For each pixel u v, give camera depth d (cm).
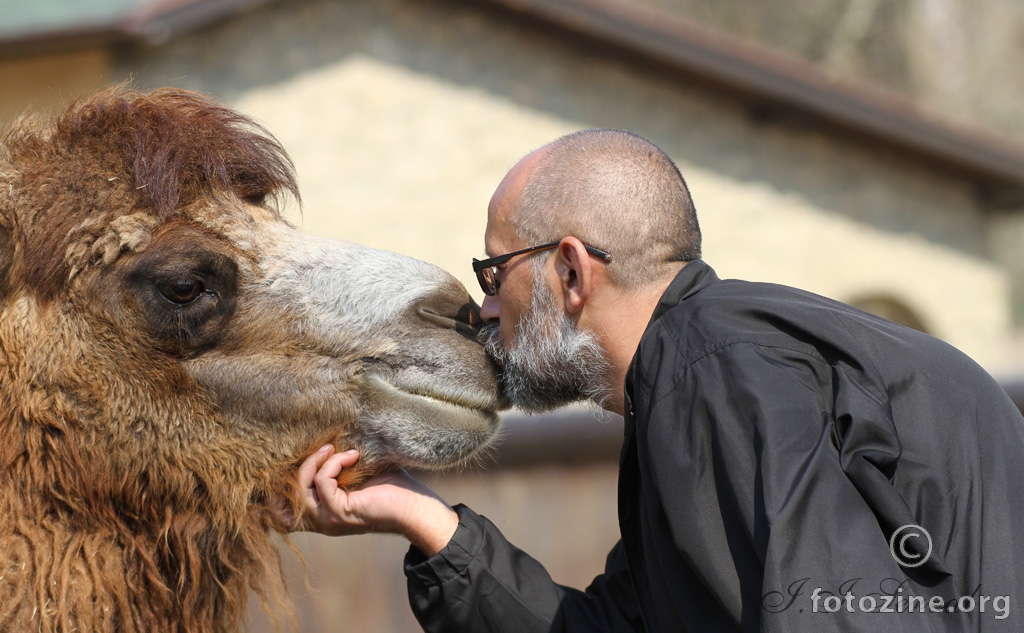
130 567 655
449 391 686
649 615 591
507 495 1270
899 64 5931
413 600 667
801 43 5894
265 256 704
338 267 715
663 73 2572
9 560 618
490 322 699
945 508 488
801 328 512
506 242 649
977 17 6106
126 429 651
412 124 2470
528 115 2517
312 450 687
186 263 659
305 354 690
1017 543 486
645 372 532
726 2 5831
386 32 2481
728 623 487
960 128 2592
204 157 698
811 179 2645
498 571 661
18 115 770
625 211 612
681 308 549
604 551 1261
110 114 699
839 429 478
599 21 2438
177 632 669
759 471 466
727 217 2605
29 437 639
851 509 451
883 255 2666
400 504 661
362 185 2439
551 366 637
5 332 646
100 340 651
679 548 486
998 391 541
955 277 2703
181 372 665
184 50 2369
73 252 650
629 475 580
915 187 2698
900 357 530
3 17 2319
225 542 686
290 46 2441
